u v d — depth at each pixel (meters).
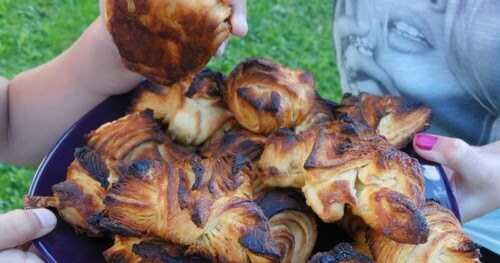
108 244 0.58
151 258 0.54
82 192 0.58
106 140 0.60
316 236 0.58
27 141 0.74
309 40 1.74
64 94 0.71
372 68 0.84
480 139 0.81
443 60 0.78
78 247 0.58
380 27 0.80
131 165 0.56
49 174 0.62
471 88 0.78
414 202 0.54
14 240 0.57
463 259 0.54
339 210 0.55
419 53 0.79
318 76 1.63
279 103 0.62
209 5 0.56
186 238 0.53
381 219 0.54
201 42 0.57
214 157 0.58
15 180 1.31
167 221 0.53
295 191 0.59
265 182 0.59
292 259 0.57
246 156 0.60
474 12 0.73
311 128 0.61
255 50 1.69
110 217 0.54
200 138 0.65
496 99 0.77
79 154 0.60
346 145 0.57
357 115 0.65
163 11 0.56
